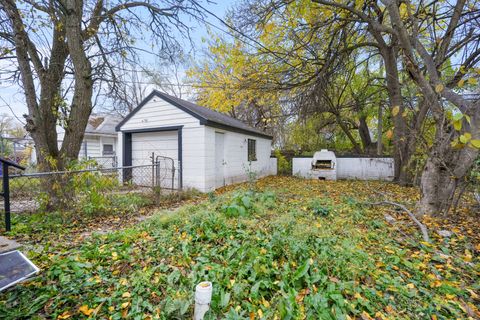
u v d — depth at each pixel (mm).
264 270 2293
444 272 2523
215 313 1820
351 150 15352
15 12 4547
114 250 2926
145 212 5152
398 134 7648
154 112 8586
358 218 4207
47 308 1890
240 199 4570
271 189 7648
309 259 2430
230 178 9258
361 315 1852
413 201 5457
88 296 2041
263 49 6336
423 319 1856
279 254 2672
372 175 11312
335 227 3602
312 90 6836
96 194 4773
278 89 7039
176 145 8422
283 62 6398
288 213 4270
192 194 6953
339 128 15070
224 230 3398
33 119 4840
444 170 4137
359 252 2650
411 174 8406
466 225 3828
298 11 5953
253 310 1878
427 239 3223
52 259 2576
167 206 5750
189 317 1817
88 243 3186
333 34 6277
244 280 2209
